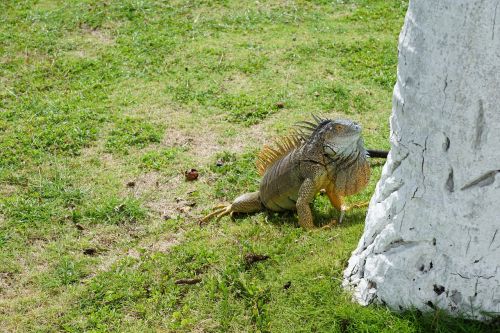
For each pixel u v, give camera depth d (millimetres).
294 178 2807
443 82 2168
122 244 2855
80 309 2578
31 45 4176
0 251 2822
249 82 3814
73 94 3752
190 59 4027
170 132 3459
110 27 4359
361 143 2793
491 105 2127
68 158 3291
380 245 2385
